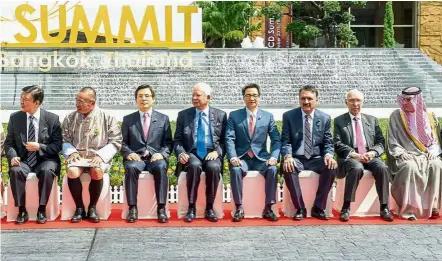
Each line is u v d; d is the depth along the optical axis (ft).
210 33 91.25
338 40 90.27
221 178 25.09
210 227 23.68
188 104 72.64
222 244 21.15
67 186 24.70
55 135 25.16
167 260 19.25
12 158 24.26
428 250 20.44
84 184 24.89
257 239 21.85
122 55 77.25
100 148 25.12
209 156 24.99
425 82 77.97
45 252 20.07
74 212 24.81
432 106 72.43
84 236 22.17
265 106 71.05
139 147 25.58
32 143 24.44
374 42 97.09
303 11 91.76
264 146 26.12
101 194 24.72
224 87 75.82
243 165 25.39
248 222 24.47
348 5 85.25
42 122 25.07
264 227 23.70
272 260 19.26
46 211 24.50
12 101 71.46
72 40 77.46
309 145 25.94
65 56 76.33
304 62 79.56
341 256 19.72
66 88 74.38
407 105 26.07
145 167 25.40
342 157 25.89
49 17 81.35
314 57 80.02
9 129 25.04
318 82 77.20
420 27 93.66
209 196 24.73
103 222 24.34
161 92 74.59
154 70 77.20
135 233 22.67
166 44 78.79
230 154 25.32
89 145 25.03
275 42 95.25
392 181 25.71
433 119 26.71
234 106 71.20
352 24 96.94
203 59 78.69
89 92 24.98
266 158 25.89
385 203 24.98
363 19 96.89
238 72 77.92
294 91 75.66
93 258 19.42
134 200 24.57
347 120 26.32
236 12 89.40
